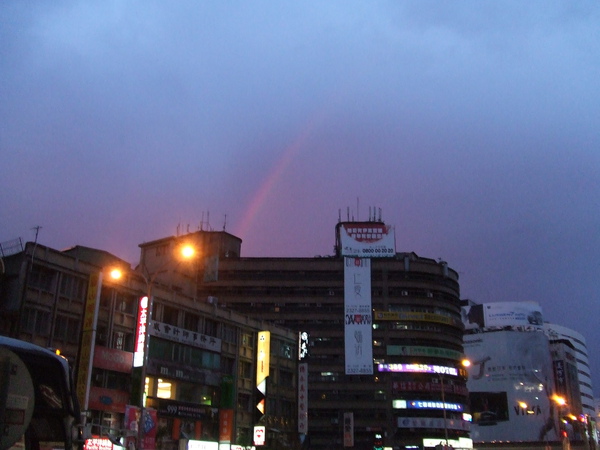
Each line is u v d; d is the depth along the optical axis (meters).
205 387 58.50
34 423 12.46
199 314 59.34
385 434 97.19
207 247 101.81
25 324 42.12
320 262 104.69
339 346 100.94
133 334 50.47
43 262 44.25
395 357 101.81
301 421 70.06
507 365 152.50
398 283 105.75
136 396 47.88
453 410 102.25
